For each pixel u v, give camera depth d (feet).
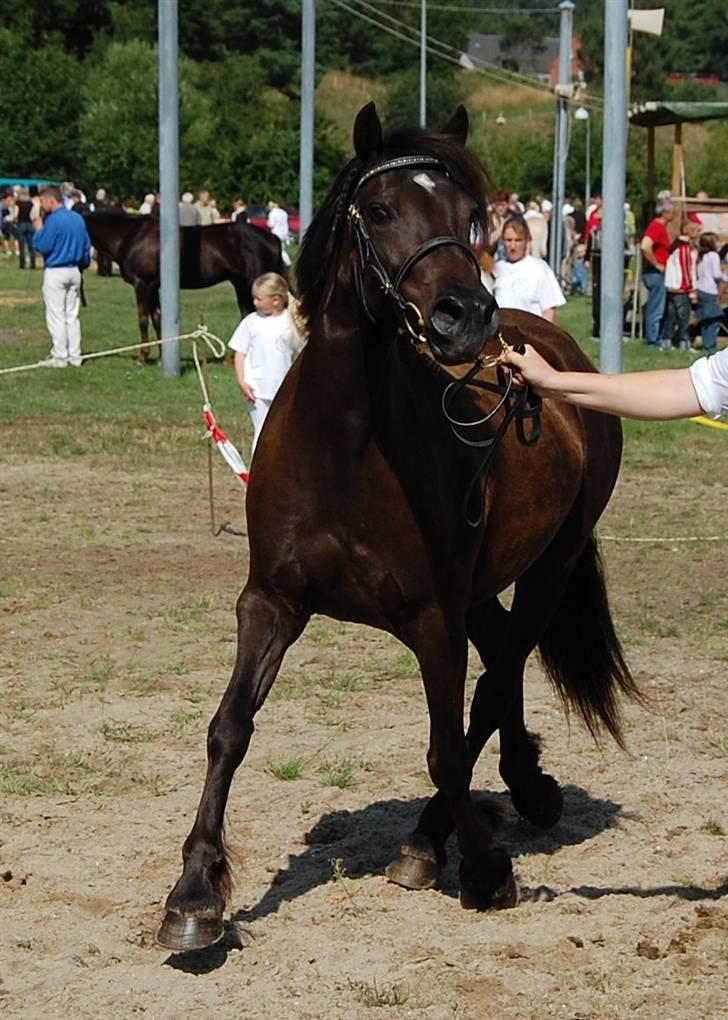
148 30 277.85
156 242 73.72
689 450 52.75
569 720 23.80
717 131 193.67
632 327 85.92
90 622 29.78
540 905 17.28
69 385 65.26
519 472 17.78
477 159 15.43
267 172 181.57
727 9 333.62
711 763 22.50
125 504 41.68
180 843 18.88
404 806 20.53
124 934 16.21
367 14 281.54
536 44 353.31
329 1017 14.19
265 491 15.94
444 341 14.15
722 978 14.97
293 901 17.29
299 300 16.22
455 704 16.24
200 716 24.08
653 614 31.04
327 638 29.12
